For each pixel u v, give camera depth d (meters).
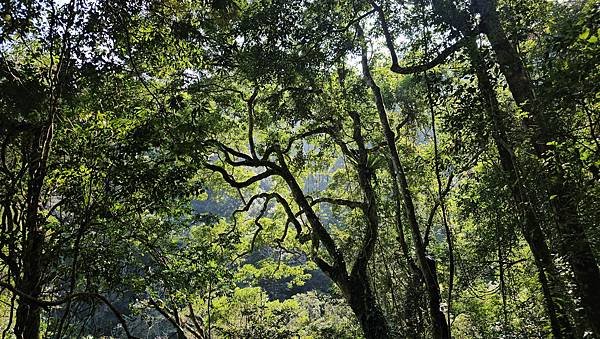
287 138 16.23
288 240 16.81
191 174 8.06
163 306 10.98
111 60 6.97
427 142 16.28
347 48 11.12
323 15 10.43
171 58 8.70
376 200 15.09
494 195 9.12
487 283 14.44
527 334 10.16
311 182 21.81
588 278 6.21
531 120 6.84
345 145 14.64
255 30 9.82
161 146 8.13
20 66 7.39
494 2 7.61
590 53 4.57
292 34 10.07
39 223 6.96
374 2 9.88
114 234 8.48
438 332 9.32
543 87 5.50
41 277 6.86
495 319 14.02
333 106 14.06
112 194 7.53
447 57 8.73
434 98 8.38
